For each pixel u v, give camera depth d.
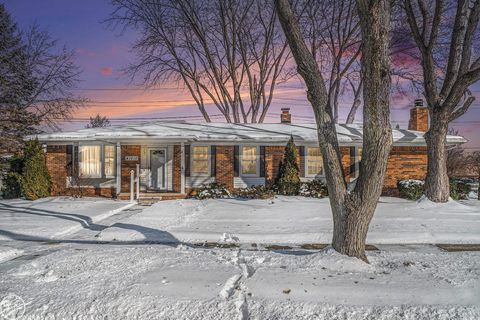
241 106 28.84
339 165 6.10
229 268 5.45
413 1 16.94
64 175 16.88
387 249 8.02
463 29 13.25
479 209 12.27
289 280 4.88
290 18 6.14
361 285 4.73
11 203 14.41
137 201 15.52
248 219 10.79
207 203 13.47
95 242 8.62
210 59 27.75
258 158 17.14
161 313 4.12
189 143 17.08
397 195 16.81
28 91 27.00
